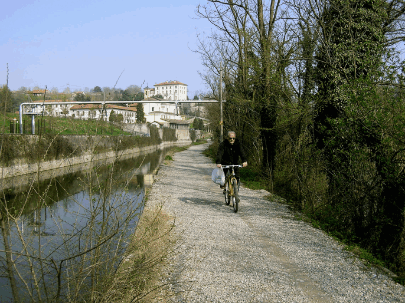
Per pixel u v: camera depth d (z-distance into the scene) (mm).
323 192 7945
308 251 5273
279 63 11039
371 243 6184
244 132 17875
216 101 24203
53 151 16422
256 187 11664
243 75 13938
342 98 8586
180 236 5648
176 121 88188
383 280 4238
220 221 7000
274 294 3797
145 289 3545
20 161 14648
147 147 47031
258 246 5461
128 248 3385
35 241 3225
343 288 3979
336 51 8938
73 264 3016
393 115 5914
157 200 9000
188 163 23500
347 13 9367
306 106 10031
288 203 9016
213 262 4703
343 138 6965
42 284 2939
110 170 3369
